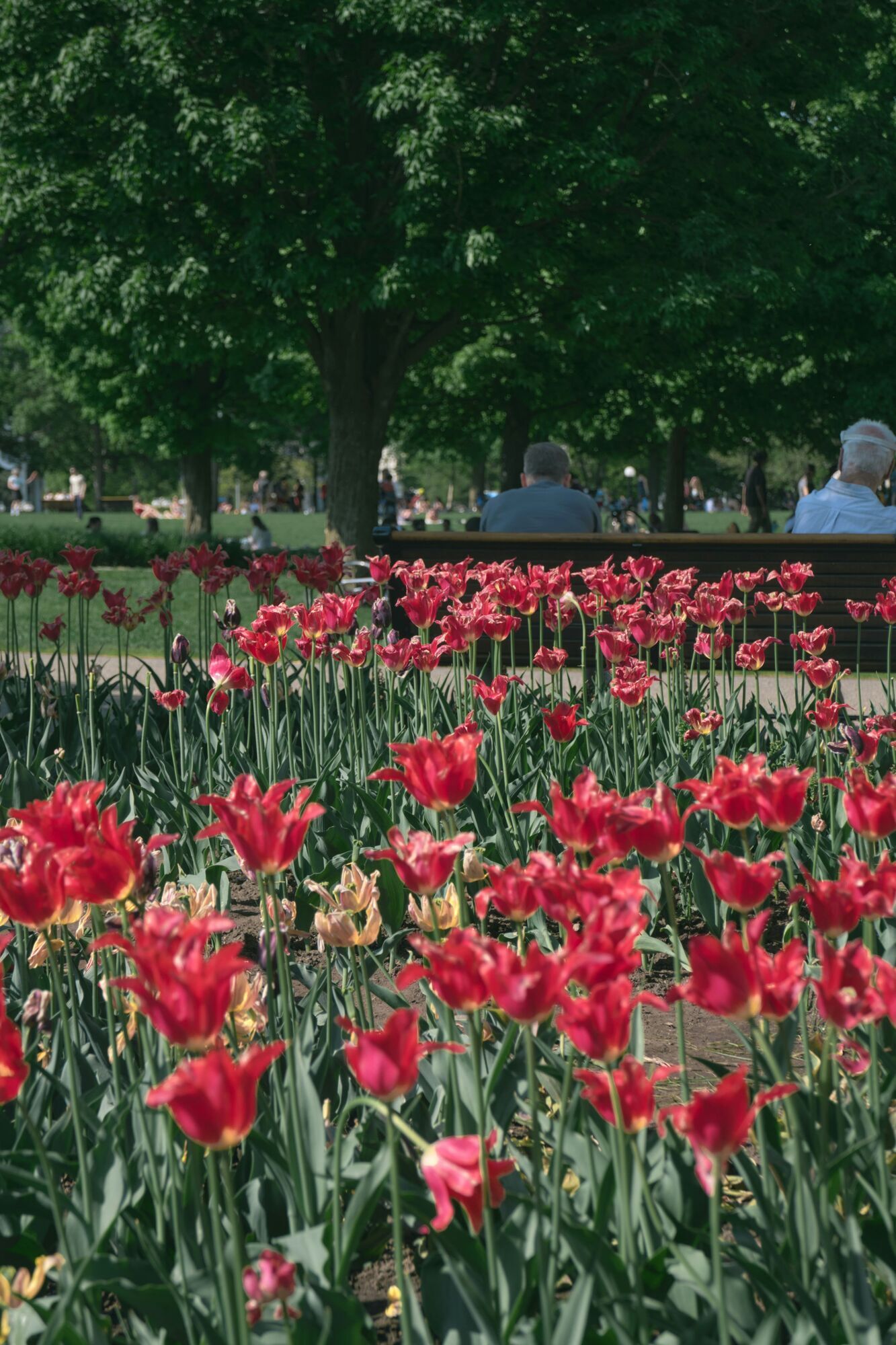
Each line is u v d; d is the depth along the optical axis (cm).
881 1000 169
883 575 882
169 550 2720
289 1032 233
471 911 363
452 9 1711
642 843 195
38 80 1836
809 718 557
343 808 486
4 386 8238
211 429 3341
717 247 1898
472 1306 180
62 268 1966
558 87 1880
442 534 887
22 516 6538
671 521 3419
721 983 161
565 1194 225
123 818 475
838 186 2203
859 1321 180
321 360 2173
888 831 202
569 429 3600
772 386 2872
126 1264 200
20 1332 197
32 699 537
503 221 1902
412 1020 158
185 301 1936
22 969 311
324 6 1792
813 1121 212
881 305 2214
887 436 898
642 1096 176
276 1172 223
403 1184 231
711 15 1903
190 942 155
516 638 894
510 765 518
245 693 630
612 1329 184
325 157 1802
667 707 593
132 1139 244
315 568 605
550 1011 160
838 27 2038
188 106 1722
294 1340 187
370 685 673
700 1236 204
